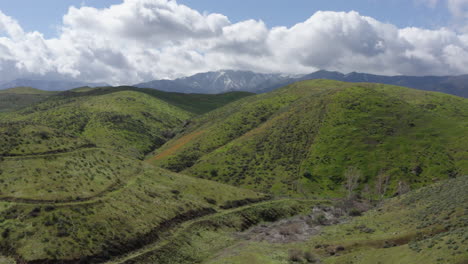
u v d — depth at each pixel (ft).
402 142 392.88
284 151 427.33
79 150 240.53
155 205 208.03
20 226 142.92
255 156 431.43
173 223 199.62
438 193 216.95
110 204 183.62
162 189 238.89
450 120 449.06
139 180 237.66
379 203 285.64
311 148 417.08
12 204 155.84
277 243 198.08
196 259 172.04
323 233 206.69
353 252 156.56
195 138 567.59
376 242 162.81
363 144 400.67
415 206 210.79
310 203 309.01
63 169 202.08
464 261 103.24
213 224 217.97
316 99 554.05
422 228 161.27
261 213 263.08
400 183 312.50
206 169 417.69
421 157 362.12
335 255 160.56
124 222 173.37
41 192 170.40
